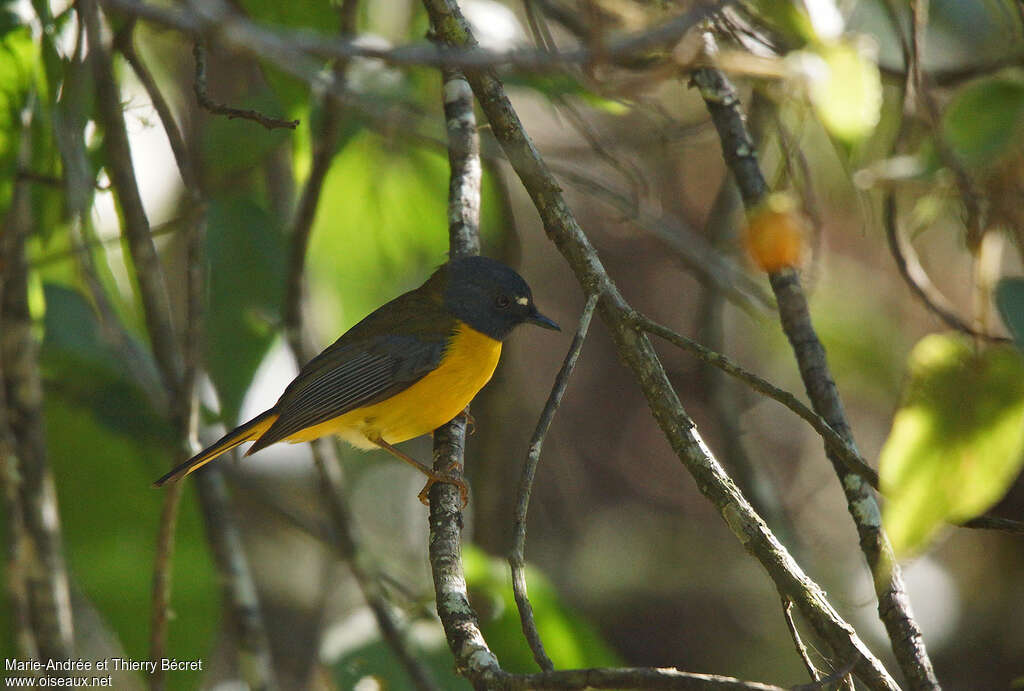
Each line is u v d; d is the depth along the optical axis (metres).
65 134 7.46
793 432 15.38
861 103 6.98
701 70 7.86
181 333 13.00
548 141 14.10
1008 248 8.79
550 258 16.50
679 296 16.44
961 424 4.23
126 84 10.83
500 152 8.59
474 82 7.21
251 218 10.18
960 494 4.21
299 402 9.73
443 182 11.59
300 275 10.13
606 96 6.29
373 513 15.09
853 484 6.26
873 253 13.30
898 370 12.66
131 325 10.57
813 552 13.83
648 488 16.33
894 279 13.24
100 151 9.53
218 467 9.80
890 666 12.79
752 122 9.83
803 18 7.49
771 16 7.74
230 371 9.98
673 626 15.58
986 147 5.40
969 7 9.25
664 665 15.22
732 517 5.73
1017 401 4.19
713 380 11.45
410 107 9.02
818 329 12.43
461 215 8.35
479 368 9.87
